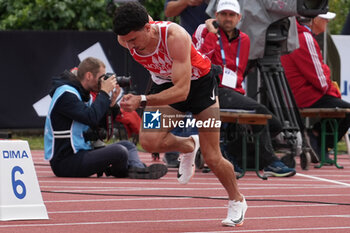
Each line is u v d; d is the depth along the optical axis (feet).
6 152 46.11
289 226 46.70
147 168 74.28
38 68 125.90
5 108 124.88
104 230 43.57
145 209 53.26
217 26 79.87
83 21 148.05
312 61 90.38
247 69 87.81
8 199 45.91
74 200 57.26
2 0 148.97
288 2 82.69
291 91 86.22
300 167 93.56
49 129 74.13
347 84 130.52
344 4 193.98
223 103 76.23
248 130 81.20
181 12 88.07
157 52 42.91
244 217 50.31
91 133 73.82
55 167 74.59
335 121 90.63
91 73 72.02
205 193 63.57
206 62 46.57
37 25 146.30
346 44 130.52
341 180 77.56
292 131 84.23
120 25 40.96
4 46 124.36
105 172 76.02
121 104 42.27
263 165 80.74
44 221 46.50
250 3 84.17
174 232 43.52
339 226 47.03
